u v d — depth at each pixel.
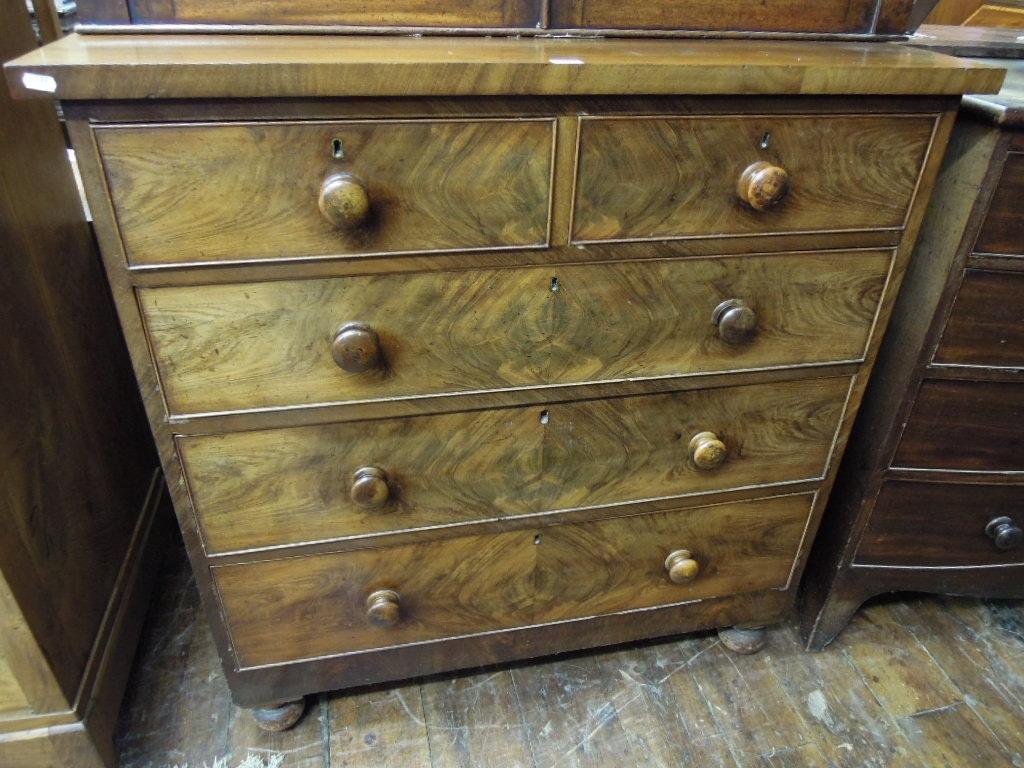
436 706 1.18
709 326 0.91
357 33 0.84
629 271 0.85
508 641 1.13
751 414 1.00
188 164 0.70
